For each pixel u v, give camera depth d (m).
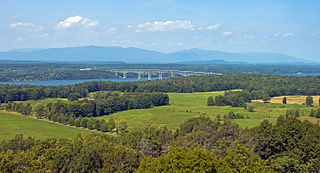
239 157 57.31
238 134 78.56
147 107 187.00
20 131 125.69
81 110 158.50
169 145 77.38
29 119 150.75
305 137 65.31
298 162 59.25
